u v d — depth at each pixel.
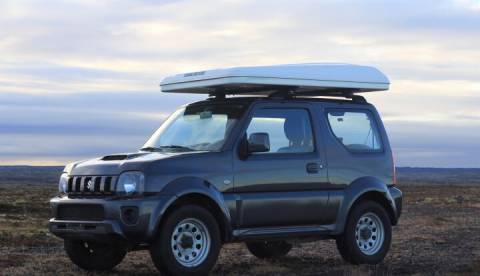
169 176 8.68
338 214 10.16
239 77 9.38
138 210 8.45
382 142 10.84
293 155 9.80
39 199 39.66
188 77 9.96
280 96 9.91
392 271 9.91
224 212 9.02
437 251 12.45
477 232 16.30
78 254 9.58
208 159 9.04
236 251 12.40
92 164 9.11
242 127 9.41
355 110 10.66
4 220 20.55
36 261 10.69
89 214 8.88
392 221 10.86
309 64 10.16
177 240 8.71
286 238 9.73
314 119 10.14
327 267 10.27
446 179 191.12
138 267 10.23
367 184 10.40
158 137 10.08
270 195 9.48
